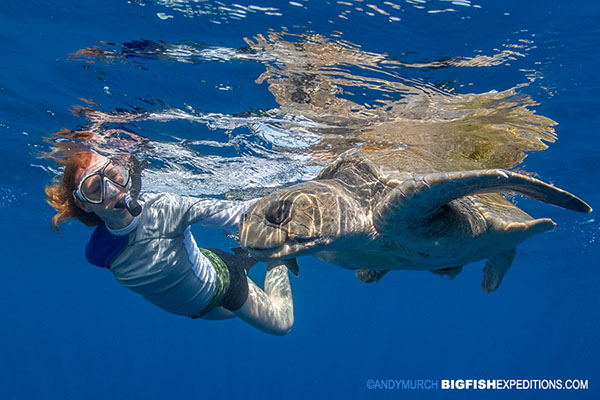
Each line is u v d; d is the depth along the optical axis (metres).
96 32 5.37
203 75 6.21
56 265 31.34
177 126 7.75
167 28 5.29
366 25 5.16
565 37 5.24
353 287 36.78
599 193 11.68
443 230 4.05
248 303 5.57
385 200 3.62
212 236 18.97
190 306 4.95
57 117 7.39
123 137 8.17
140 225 4.27
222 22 5.19
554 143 8.38
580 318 57.31
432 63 5.70
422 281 32.12
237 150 8.85
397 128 7.48
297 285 37.34
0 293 52.22
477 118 7.08
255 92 6.61
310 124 7.54
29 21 5.20
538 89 6.26
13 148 9.24
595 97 6.53
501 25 5.14
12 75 6.25
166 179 10.75
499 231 4.33
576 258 23.02
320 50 5.58
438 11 5.00
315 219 3.76
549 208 13.05
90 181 3.78
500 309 53.75
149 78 6.27
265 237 3.61
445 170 5.16
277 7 4.97
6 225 19.28
